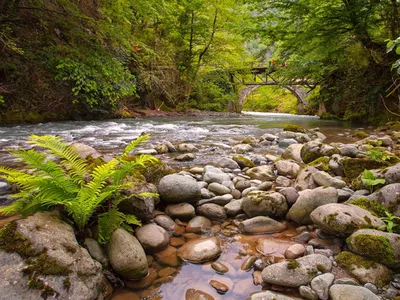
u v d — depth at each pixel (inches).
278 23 418.3
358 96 474.6
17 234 51.8
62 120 388.5
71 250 54.3
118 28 355.6
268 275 61.4
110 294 58.2
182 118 564.4
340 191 101.7
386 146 206.5
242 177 135.9
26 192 70.3
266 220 88.7
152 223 84.4
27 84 338.6
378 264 63.9
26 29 344.5
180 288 60.7
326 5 356.2
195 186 99.0
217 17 721.6
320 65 528.1
